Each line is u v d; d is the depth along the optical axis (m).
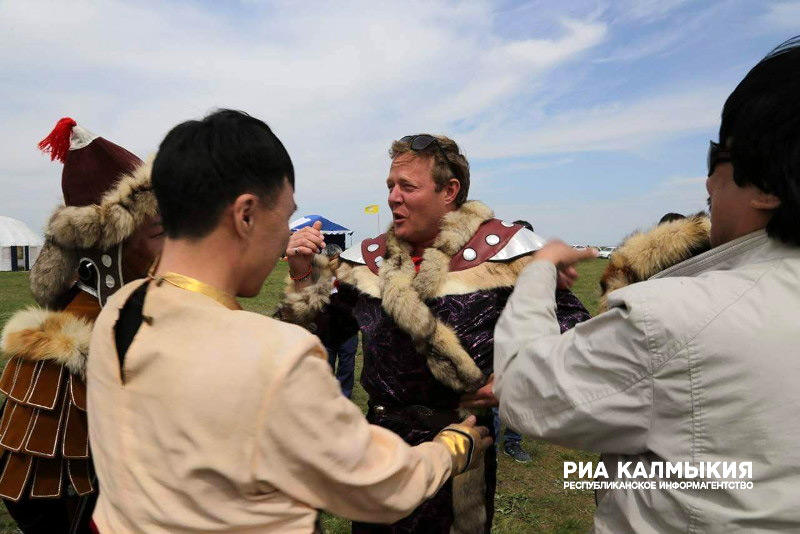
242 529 0.87
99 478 1.00
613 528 1.02
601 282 1.46
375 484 0.92
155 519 0.87
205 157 0.92
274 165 0.97
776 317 0.83
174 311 0.92
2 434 1.43
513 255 1.74
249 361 0.85
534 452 4.36
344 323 2.04
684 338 0.86
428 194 1.78
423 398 1.68
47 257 1.61
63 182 1.62
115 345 0.96
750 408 0.82
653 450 0.91
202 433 0.84
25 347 1.42
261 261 1.00
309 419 0.85
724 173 0.99
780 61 0.88
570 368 0.98
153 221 1.56
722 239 1.03
